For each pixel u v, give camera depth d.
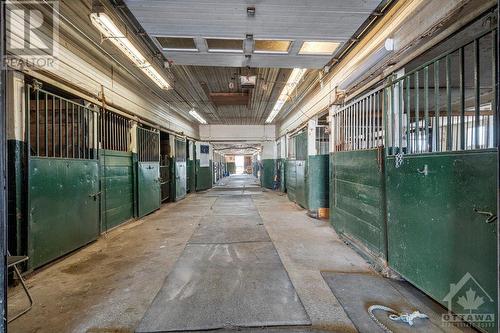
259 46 3.96
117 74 5.38
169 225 5.68
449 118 2.25
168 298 2.56
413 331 2.02
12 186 3.02
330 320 2.18
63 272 3.22
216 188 14.69
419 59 2.94
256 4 2.85
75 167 4.01
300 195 7.95
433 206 2.33
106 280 2.98
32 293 2.70
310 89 6.73
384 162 3.14
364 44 3.81
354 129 4.22
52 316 2.29
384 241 3.13
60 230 3.66
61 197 3.69
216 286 2.80
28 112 3.17
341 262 3.45
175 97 7.90
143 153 6.74
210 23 3.24
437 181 2.29
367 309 2.33
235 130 14.06
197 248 4.07
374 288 2.72
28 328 2.13
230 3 2.82
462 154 2.02
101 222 4.77
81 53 4.12
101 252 3.96
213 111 10.20
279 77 6.21
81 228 4.13
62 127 4.15
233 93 7.97
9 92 2.97
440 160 2.25
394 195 2.94
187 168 12.16
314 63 4.61
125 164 5.84
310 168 6.54
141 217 6.48
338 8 2.94
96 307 2.42
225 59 4.38
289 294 2.62
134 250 4.03
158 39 3.67
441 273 2.25
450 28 2.36
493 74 1.85
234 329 2.09
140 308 2.39
